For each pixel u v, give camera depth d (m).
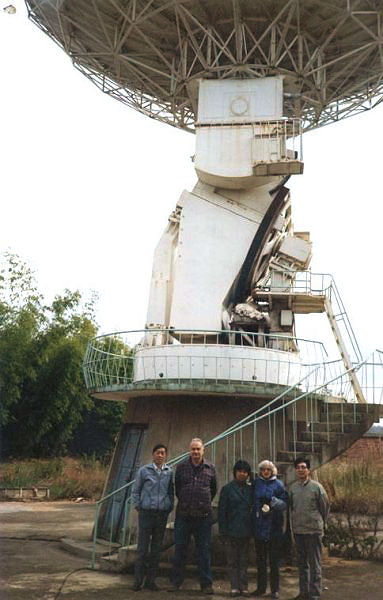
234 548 10.16
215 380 14.00
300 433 13.42
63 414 39.44
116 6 16.14
